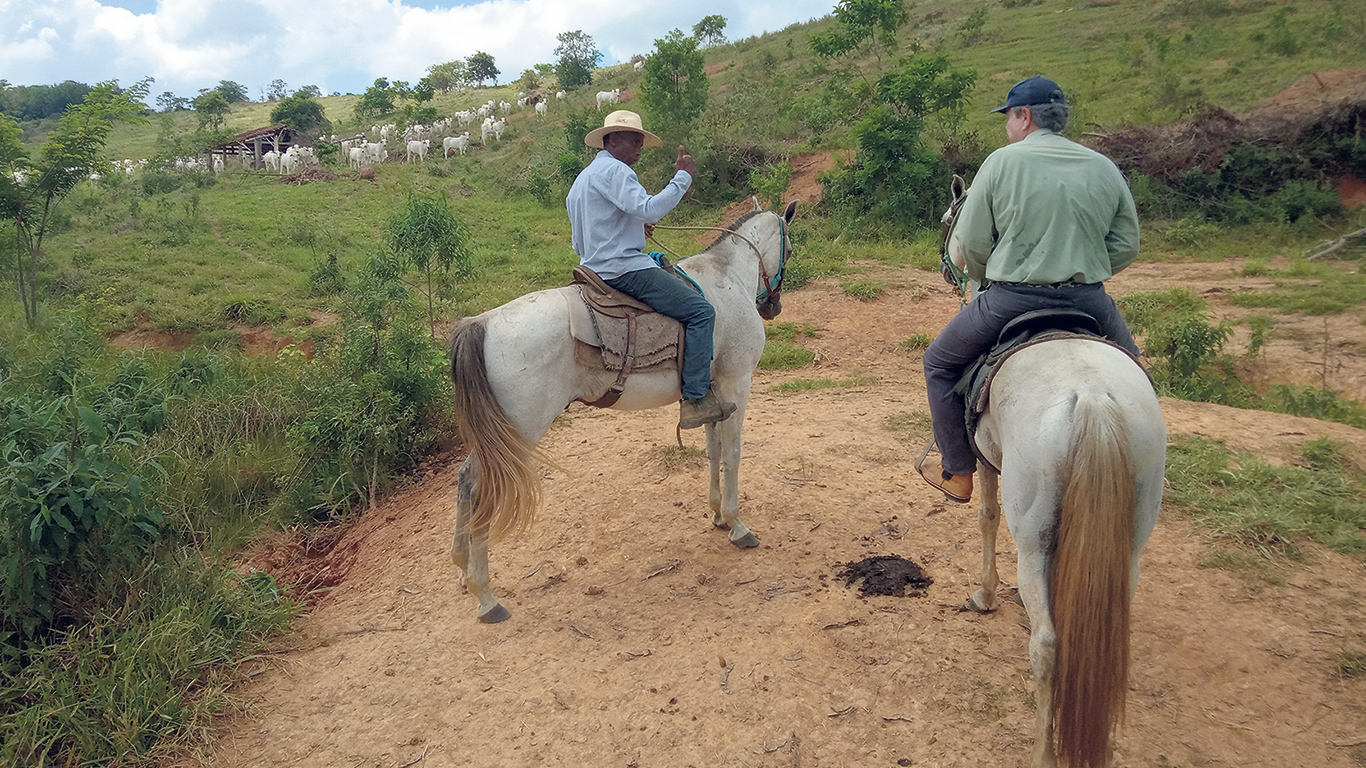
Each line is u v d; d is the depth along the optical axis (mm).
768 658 3877
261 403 7766
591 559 4977
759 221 5016
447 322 11227
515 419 4172
